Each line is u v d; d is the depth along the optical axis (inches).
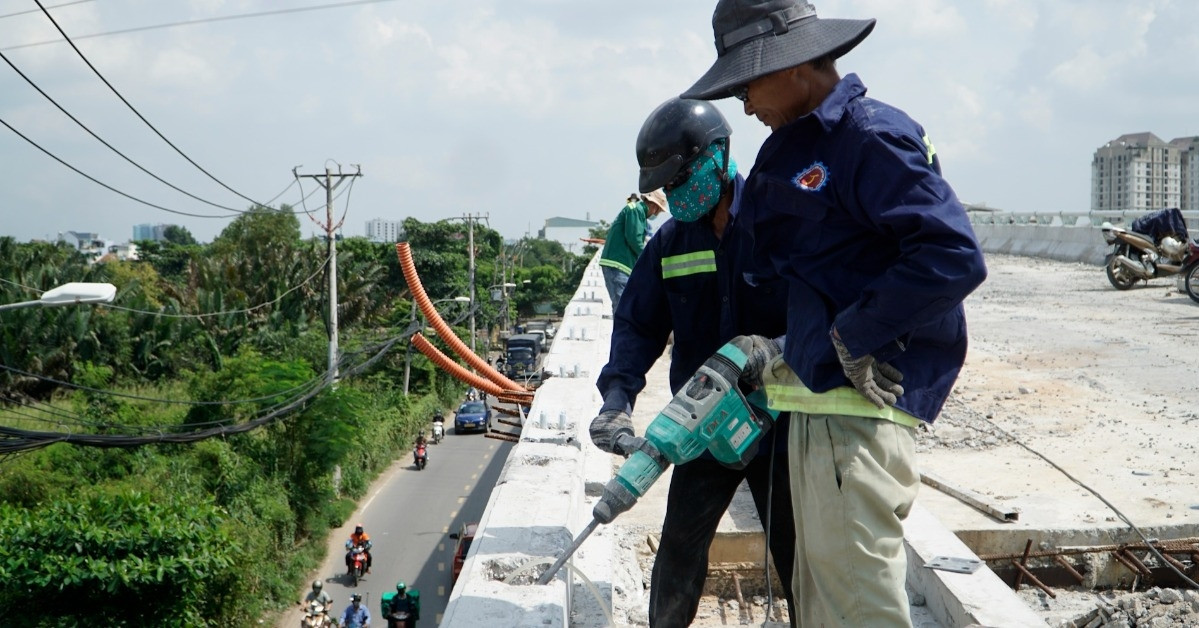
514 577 105.7
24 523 667.4
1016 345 391.2
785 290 102.3
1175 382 307.4
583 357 268.5
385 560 1003.3
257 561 810.2
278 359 1429.6
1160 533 170.1
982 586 119.6
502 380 597.3
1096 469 209.3
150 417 1021.8
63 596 646.5
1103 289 620.1
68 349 1376.7
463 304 2241.6
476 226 2618.1
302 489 1021.2
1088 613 148.2
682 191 105.7
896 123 82.7
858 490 85.4
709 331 114.4
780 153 88.9
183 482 897.5
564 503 132.6
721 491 111.7
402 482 1296.8
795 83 90.7
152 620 662.5
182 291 1739.7
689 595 114.3
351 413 1043.9
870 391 83.8
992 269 830.5
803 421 90.2
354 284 1710.1
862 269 85.9
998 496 189.8
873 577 85.2
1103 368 335.6
